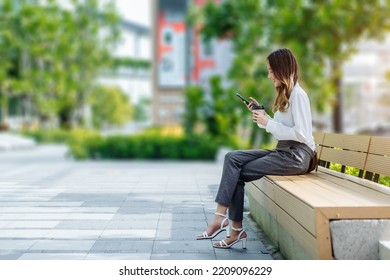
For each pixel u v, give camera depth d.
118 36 37.22
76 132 19.06
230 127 16.86
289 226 3.37
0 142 24.39
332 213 2.77
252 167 4.00
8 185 8.79
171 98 29.42
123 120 61.94
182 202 6.83
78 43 33.84
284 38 16.72
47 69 35.22
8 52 32.06
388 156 3.56
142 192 7.86
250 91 14.77
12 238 4.65
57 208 6.33
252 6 17.47
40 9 29.75
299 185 3.62
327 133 5.16
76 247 4.30
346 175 4.15
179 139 18.25
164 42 29.02
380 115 26.70
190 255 4.04
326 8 16.08
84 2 34.62
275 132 3.96
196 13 19.59
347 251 2.78
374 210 2.79
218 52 27.34
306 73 16.16
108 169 12.83
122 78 61.50
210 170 12.55
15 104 40.84
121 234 4.83
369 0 15.62
